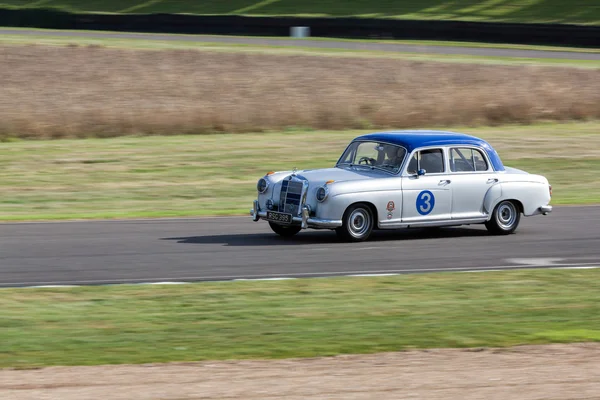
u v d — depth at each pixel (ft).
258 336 94.63
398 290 119.03
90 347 89.71
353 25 561.84
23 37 503.20
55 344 90.79
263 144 286.87
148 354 86.84
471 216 161.68
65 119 309.83
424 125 329.72
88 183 230.48
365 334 95.71
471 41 545.85
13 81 374.43
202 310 106.83
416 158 157.99
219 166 255.70
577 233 168.45
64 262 135.64
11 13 622.95
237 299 112.78
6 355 86.17
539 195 167.94
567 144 300.81
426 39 552.82
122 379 76.84
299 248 148.97
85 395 71.61
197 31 583.99
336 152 277.23
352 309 108.17
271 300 112.47
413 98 361.30
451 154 161.38
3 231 163.94
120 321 101.09
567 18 567.18
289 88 374.43
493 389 74.08
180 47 472.44
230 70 409.49
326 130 318.04
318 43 520.01
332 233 165.68
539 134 317.83
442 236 163.73
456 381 76.38
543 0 611.06
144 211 197.36
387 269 132.98
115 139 291.79
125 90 364.38
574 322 102.58
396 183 155.12
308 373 79.05
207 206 206.90
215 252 144.87
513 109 350.23
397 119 330.54
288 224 154.20
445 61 443.32
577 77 407.85
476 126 334.65
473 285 122.72
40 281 122.21
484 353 87.56
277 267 133.28
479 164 164.45
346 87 378.94
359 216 154.30
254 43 510.17
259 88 373.81
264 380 76.43
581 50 504.43
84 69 403.95
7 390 73.20
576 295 117.70
